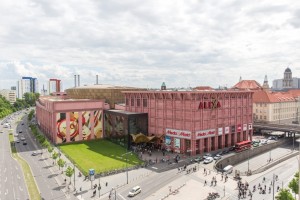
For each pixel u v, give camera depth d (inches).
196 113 4279.0
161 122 4751.5
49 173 3486.7
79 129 5433.1
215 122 4598.9
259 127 6289.4
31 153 4557.1
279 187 3120.1
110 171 3464.6
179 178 3297.2
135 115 4842.5
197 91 4242.1
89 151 4606.3
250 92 5201.8
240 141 5093.5
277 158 4589.1
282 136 6171.3
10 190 2915.8
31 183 3120.1
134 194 2802.7
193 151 4274.1
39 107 7352.4
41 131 6801.2
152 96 4906.5
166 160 4005.9
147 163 3838.6
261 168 3892.7
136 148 4645.7
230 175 3494.1
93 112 5600.4
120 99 6737.2
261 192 2960.1
